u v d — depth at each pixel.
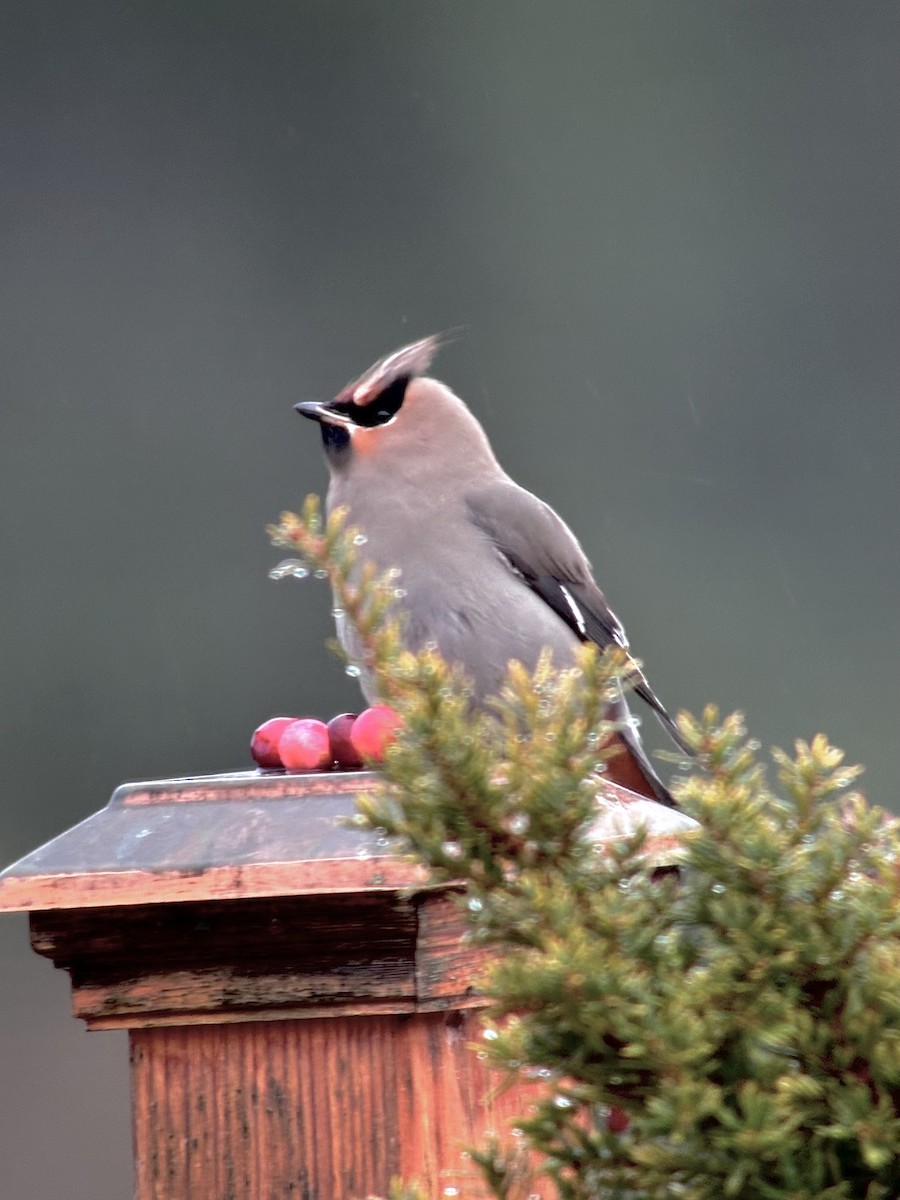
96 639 15.30
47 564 15.73
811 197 18.00
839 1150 2.51
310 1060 3.37
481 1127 3.33
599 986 2.40
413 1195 2.74
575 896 2.54
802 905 2.49
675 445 16.84
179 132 18.05
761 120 18.16
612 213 17.89
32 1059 11.89
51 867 3.23
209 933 3.30
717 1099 2.39
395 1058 3.35
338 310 17.55
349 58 18.36
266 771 3.83
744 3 18.30
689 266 17.75
